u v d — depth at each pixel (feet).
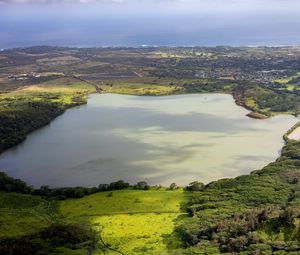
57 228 566.36
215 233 534.78
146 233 563.07
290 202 616.39
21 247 511.40
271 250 472.03
